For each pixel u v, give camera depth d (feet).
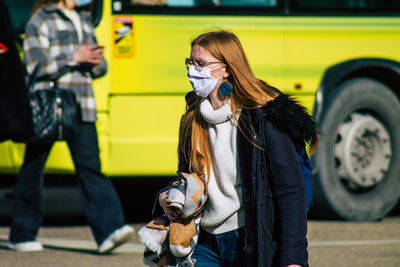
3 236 59.57
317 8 66.03
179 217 28.48
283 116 26.81
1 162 62.39
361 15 66.85
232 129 27.78
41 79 52.06
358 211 67.87
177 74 62.69
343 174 67.41
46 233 61.87
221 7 64.08
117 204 52.95
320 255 53.62
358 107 67.15
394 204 69.05
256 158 26.86
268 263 26.61
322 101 65.46
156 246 28.73
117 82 61.82
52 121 50.90
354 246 56.95
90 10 54.39
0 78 44.42
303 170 27.40
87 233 62.13
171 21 62.75
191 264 28.43
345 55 66.44
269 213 26.86
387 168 68.64
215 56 28.07
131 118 61.98
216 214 28.14
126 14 62.03
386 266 50.29
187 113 29.27
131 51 61.98
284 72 65.10
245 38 64.44
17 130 44.52
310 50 65.57
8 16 45.19
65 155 61.26
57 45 52.37
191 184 28.04
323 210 67.46
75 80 52.37
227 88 27.32
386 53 67.36
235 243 28.12
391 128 68.54
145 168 62.28
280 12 65.21
